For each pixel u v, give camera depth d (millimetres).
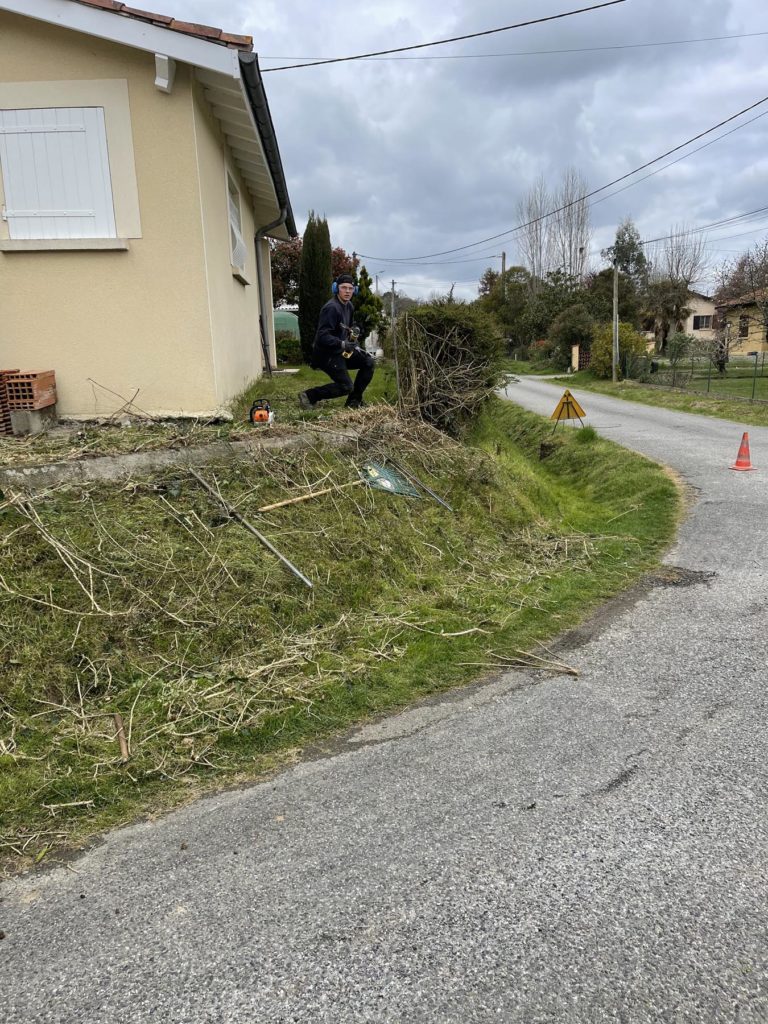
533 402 21984
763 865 2402
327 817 2719
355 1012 1877
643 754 3098
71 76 6258
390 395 9531
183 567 4383
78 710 3449
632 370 29891
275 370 14711
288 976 1996
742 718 3389
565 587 5363
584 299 46000
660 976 1973
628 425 15562
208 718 3439
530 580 5535
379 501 5922
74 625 3846
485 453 8102
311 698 3639
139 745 3230
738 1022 1834
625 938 2102
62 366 6672
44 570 4070
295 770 3064
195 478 5180
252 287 11328
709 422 15977
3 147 6359
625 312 44688
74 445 5414
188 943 2127
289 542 4945
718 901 2242
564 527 7312
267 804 2824
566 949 2066
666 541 6605
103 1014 1890
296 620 4367
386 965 2025
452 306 9086
